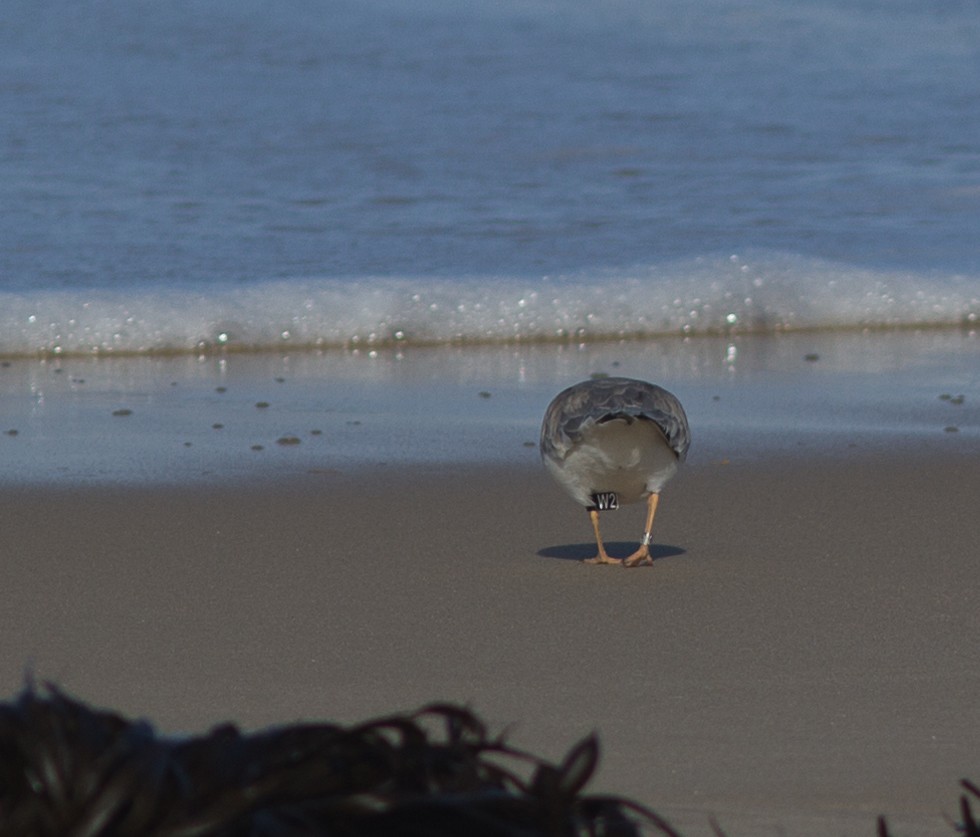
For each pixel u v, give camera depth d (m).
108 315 17.62
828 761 5.70
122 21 31.92
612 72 30.12
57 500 10.71
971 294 19.62
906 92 29.19
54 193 22.45
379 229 21.44
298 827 1.94
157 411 14.14
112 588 8.54
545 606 8.20
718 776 5.51
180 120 26.66
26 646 7.43
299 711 6.45
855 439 12.89
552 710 6.41
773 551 9.44
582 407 8.78
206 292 18.33
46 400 14.63
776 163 25.17
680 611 8.08
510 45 31.55
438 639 7.55
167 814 1.92
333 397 14.94
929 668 7.02
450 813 2.01
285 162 24.58
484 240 21.00
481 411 14.30
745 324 18.83
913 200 23.39
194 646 7.43
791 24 33.12
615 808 2.17
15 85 28.08
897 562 9.13
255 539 9.73
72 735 1.97
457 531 10.02
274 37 31.53
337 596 8.39
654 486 9.03
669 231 21.61
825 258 20.66
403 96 28.44
